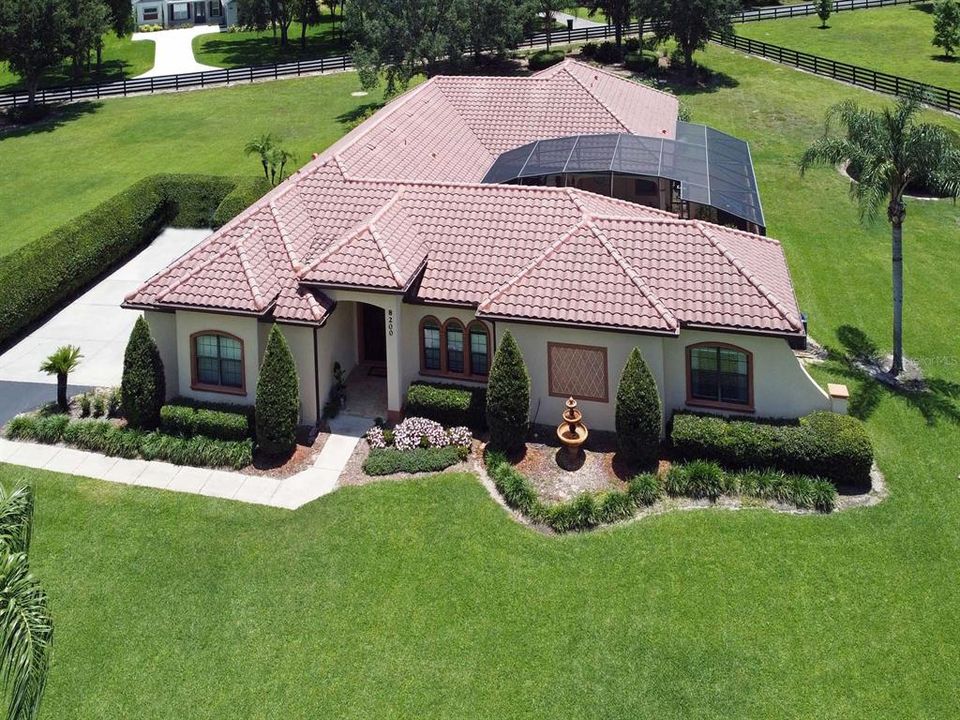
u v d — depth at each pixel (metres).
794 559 18.83
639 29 71.38
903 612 17.38
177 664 16.81
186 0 106.25
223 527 20.47
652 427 21.22
